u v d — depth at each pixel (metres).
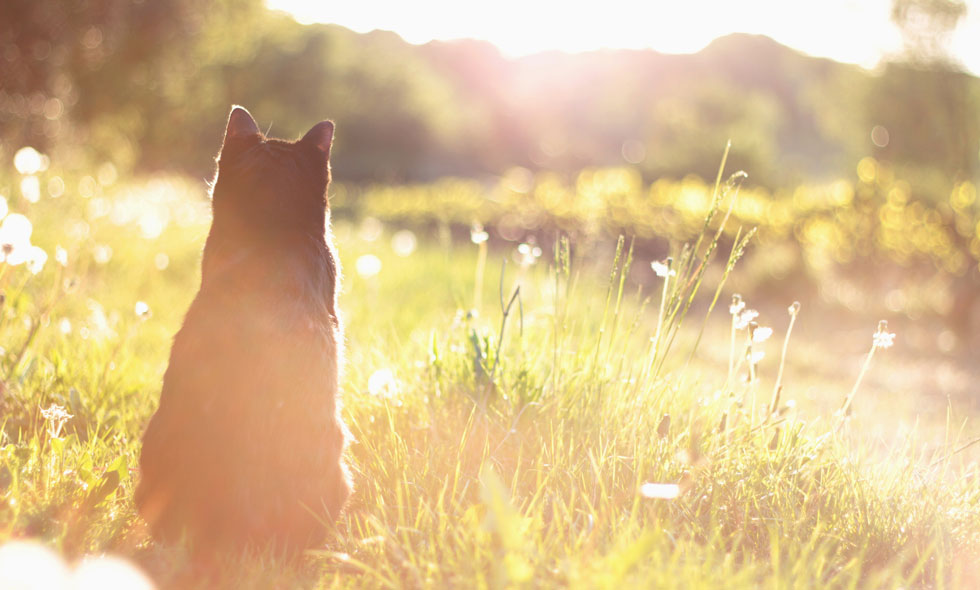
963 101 25.33
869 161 17.23
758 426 4.25
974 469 4.59
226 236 3.33
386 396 4.28
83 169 14.25
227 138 3.67
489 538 3.09
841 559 3.44
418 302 9.25
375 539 3.13
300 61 53.66
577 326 5.85
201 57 29.70
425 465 3.87
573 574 2.70
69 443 3.98
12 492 3.18
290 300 3.16
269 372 3.00
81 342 5.60
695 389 5.11
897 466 4.21
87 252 7.50
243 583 2.85
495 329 5.66
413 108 73.75
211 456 2.95
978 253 15.05
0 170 10.60
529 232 16.94
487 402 4.38
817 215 16.72
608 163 93.56
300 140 3.68
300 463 3.05
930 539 3.57
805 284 15.32
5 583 2.61
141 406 4.88
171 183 16.09
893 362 11.73
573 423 4.22
